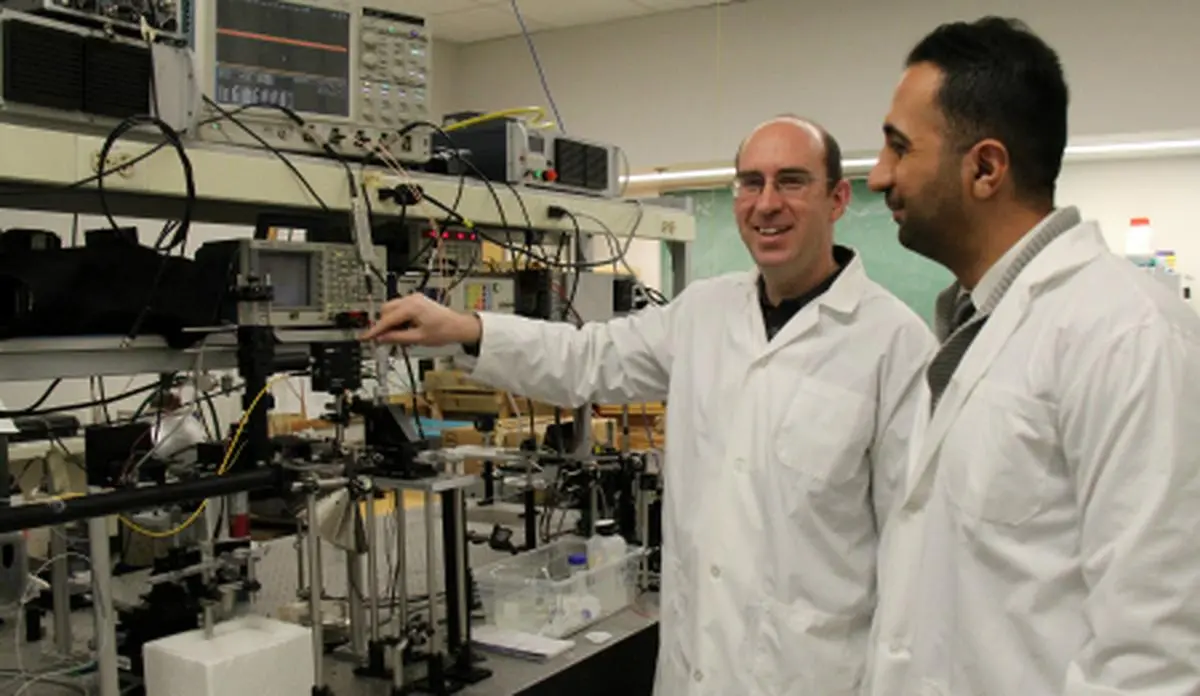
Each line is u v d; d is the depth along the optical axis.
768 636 1.54
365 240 1.70
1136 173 4.91
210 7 1.69
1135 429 0.87
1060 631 0.97
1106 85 4.48
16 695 1.70
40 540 2.18
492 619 2.13
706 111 5.50
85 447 1.84
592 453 2.49
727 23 5.41
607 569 2.27
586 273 2.50
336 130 1.85
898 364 1.57
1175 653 0.83
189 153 1.57
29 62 1.39
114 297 1.43
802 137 1.59
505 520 2.82
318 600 1.59
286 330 1.58
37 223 3.01
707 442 1.66
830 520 1.55
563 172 2.43
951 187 1.04
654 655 2.19
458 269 2.11
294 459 1.60
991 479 1.01
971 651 1.04
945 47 1.04
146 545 1.87
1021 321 1.04
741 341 1.68
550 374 1.81
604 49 5.82
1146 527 0.85
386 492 2.07
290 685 1.54
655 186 5.97
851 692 1.53
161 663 1.48
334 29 1.84
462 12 5.57
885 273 5.12
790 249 1.59
